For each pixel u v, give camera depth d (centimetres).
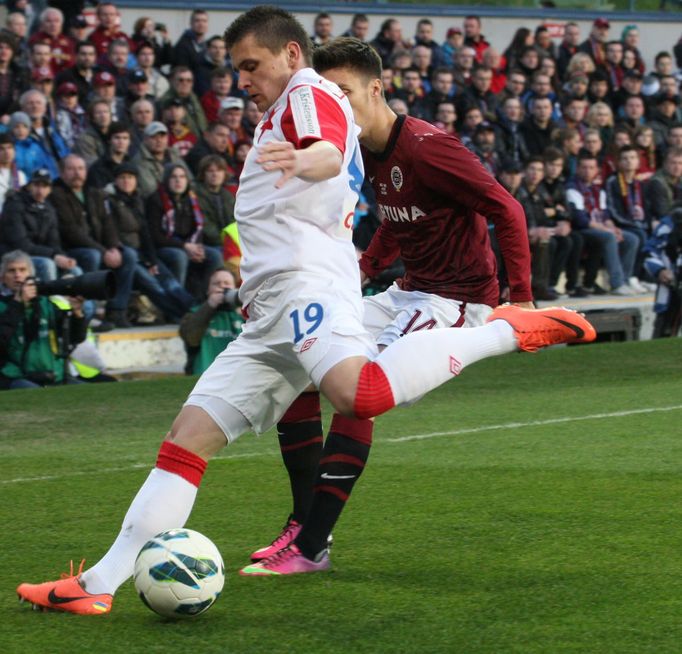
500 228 912
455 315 961
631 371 1966
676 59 3394
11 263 1808
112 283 1797
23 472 1239
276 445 1366
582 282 2639
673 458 1255
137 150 2231
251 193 759
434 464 1238
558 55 3152
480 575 825
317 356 728
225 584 809
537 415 1551
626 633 696
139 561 720
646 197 2734
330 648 674
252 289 762
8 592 805
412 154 918
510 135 2742
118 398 1739
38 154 2130
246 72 751
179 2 2870
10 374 1838
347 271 758
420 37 2825
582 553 881
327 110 712
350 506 1049
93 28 2695
